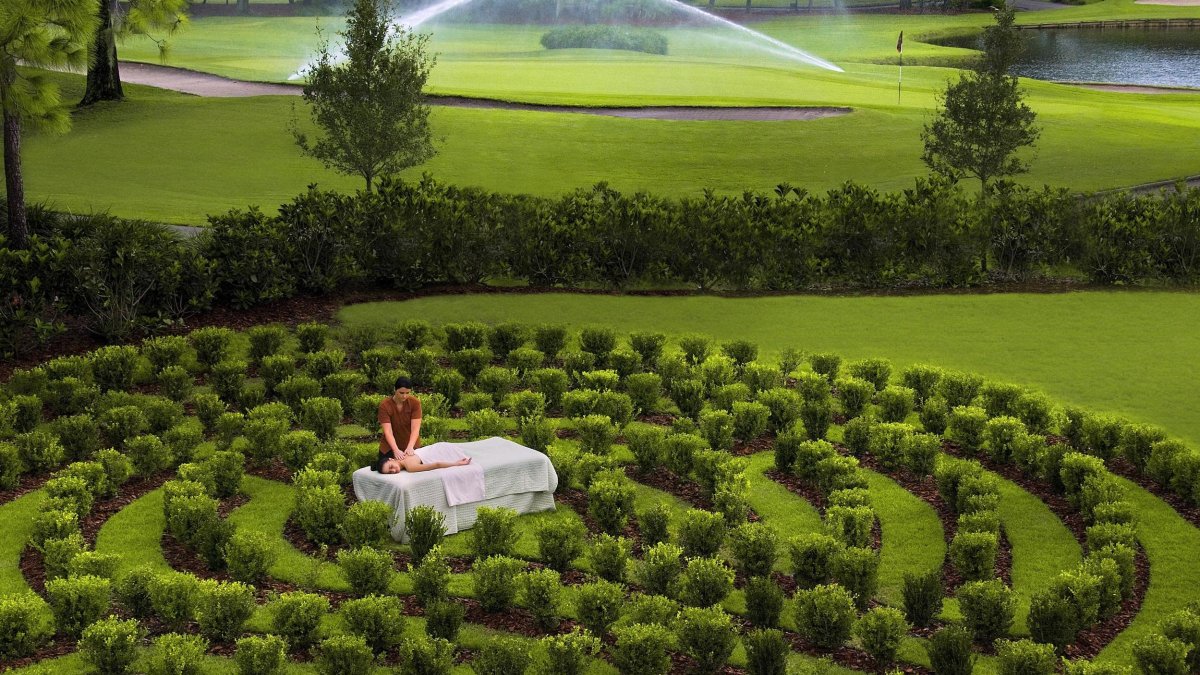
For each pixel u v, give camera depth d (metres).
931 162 27.28
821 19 103.75
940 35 96.38
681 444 11.83
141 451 11.66
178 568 9.76
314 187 20.34
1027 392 14.08
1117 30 102.19
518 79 50.69
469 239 20.72
